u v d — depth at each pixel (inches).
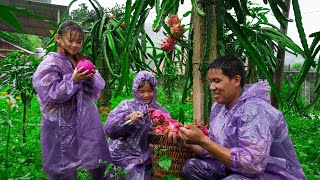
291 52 201.8
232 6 151.1
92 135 125.7
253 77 213.3
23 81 192.7
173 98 396.2
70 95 119.9
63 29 123.8
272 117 100.2
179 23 141.3
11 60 196.5
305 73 166.9
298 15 135.2
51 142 123.9
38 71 121.9
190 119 293.0
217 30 135.3
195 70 136.4
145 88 136.5
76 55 129.3
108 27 253.0
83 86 127.1
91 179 137.1
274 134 101.7
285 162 101.8
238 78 103.7
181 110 168.4
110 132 134.3
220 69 103.1
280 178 101.8
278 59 206.5
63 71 123.8
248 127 97.3
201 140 99.1
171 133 113.2
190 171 113.7
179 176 118.6
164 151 118.4
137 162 131.6
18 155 161.6
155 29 129.2
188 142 101.1
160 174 120.0
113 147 139.6
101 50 257.1
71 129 124.3
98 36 262.1
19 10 65.5
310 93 477.1
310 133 237.9
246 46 138.9
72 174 128.0
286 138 104.2
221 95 104.2
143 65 237.5
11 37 80.5
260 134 96.2
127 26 135.3
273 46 211.5
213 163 114.2
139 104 137.9
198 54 135.9
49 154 124.3
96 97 131.3
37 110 328.2
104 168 131.2
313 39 164.2
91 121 126.1
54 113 123.3
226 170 110.5
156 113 126.4
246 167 95.1
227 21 141.2
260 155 94.8
